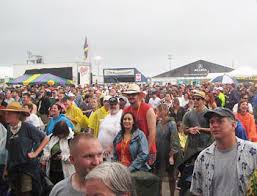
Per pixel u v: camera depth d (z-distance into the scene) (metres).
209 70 56.84
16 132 7.18
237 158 4.24
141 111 7.12
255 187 3.68
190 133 7.42
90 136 3.44
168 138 8.45
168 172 8.55
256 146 4.25
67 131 7.69
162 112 8.55
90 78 48.97
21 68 53.97
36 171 7.15
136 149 6.62
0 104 12.65
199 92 7.71
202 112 7.60
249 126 8.80
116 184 2.19
